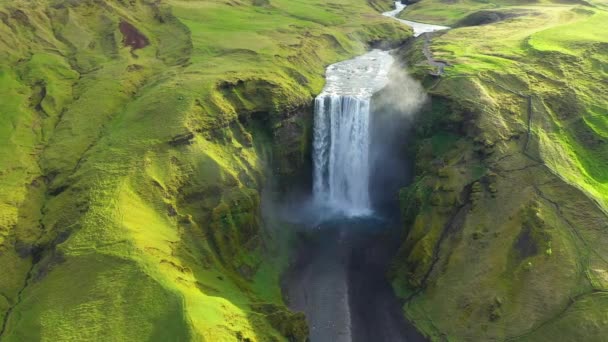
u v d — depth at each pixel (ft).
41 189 179.83
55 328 126.62
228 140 198.70
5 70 230.07
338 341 159.12
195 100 199.82
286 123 219.41
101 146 188.44
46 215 168.35
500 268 159.43
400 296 175.32
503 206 171.32
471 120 194.59
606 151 184.14
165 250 151.53
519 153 181.88
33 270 152.05
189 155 183.42
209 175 181.57
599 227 158.10
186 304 128.67
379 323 165.78
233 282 163.84
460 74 219.41
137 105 208.95
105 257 142.10
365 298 175.94
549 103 200.54
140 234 151.12
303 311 169.58
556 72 219.61
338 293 178.19
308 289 179.52
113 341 122.31
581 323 139.54
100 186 167.32
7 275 152.35
